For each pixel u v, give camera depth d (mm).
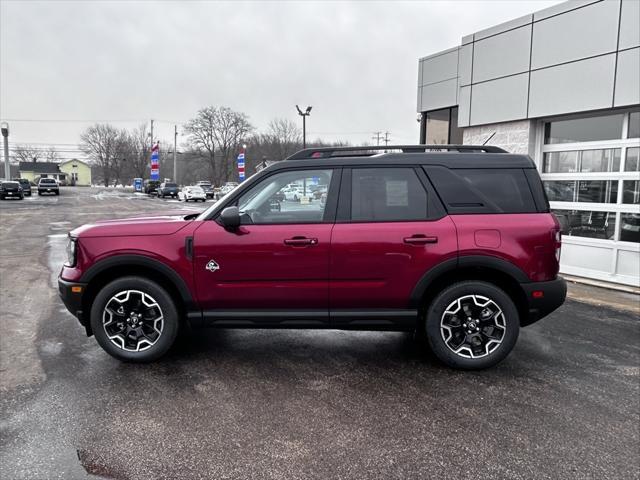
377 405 3330
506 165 3928
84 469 2582
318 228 3814
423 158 3936
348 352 4375
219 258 3820
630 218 7172
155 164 60719
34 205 32719
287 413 3211
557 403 3369
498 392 3543
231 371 3912
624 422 3105
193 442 2855
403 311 3871
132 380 3723
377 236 3779
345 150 4066
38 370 3924
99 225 4035
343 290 3826
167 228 3910
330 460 2682
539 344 4617
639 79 6621
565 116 7844
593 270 7668
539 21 7879
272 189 3943
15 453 2725
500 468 2607
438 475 2547
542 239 3787
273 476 2537
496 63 8680
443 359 3912
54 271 8609
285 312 3895
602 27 7004
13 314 5672
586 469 2600
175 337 4008
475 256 3760
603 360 4199
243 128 87875
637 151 7051
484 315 3895
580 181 7824
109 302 3945
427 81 12125
